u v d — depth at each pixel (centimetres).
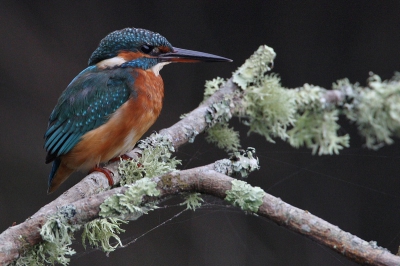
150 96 747
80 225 514
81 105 725
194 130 713
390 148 1128
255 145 1162
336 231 468
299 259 1074
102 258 1075
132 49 778
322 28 1202
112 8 1212
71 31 1199
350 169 1141
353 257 458
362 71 1186
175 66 1191
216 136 754
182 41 1212
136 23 1212
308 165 1149
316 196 1141
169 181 524
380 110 753
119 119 722
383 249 454
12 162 1143
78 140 721
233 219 1102
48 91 1174
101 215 509
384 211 1123
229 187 509
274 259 1079
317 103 758
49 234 482
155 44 786
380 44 1183
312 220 478
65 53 1193
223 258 1083
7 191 1130
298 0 1205
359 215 1127
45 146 739
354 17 1194
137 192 519
